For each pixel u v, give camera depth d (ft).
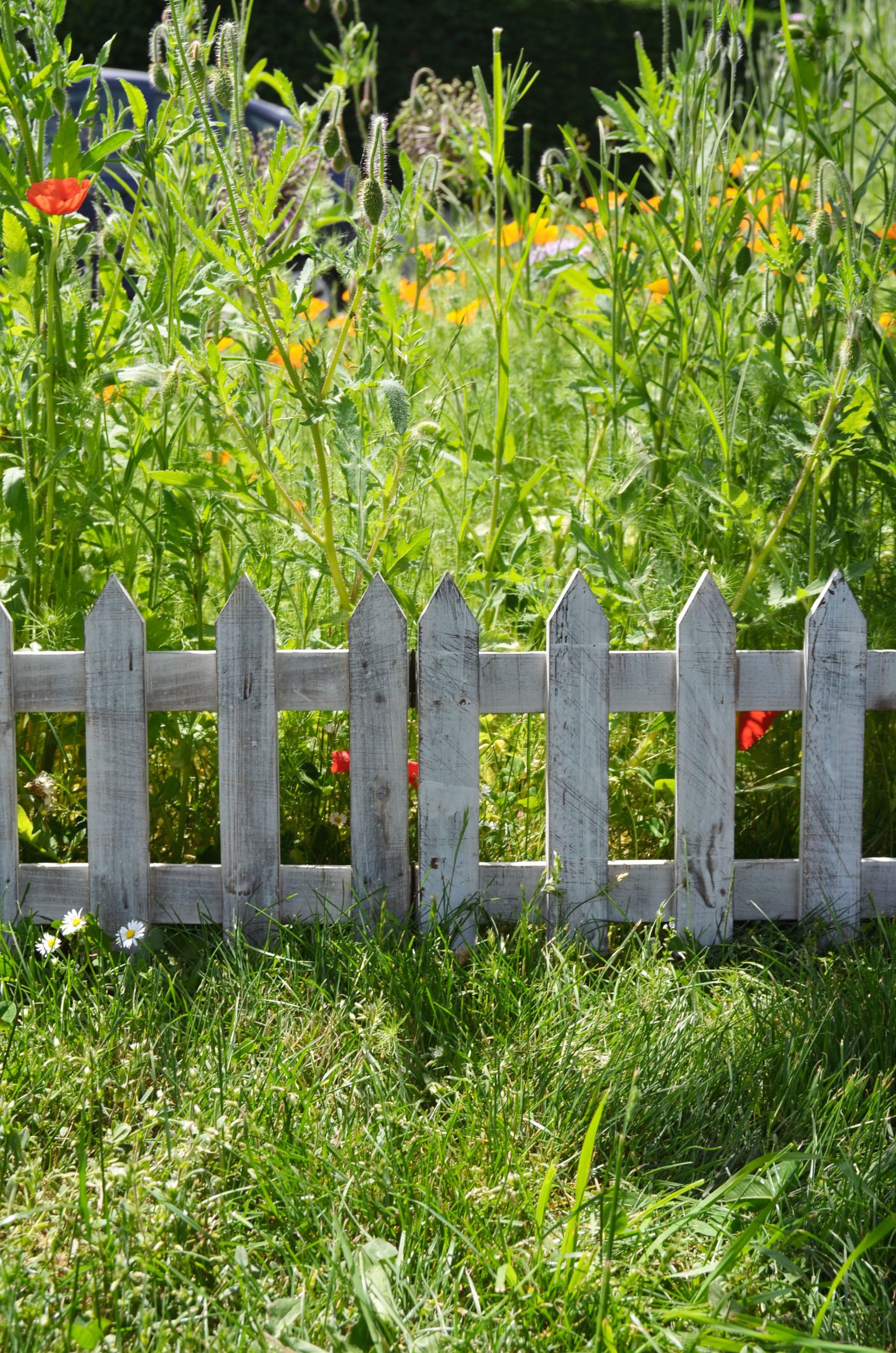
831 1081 7.27
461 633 8.77
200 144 11.12
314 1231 6.33
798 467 10.32
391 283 14.11
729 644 8.91
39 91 9.45
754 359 10.32
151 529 10.86
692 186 11.32
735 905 9.40
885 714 10.48
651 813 10.44
